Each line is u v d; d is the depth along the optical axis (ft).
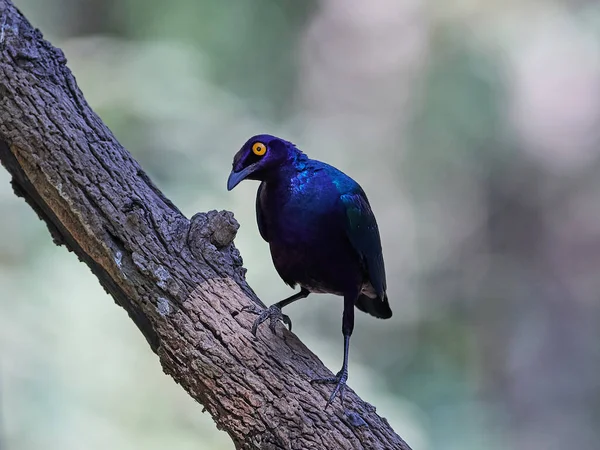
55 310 37.55
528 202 60.49
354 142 60.39
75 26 57.36
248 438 18.22
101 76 45.85
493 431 58.18
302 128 59.98
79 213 18.88
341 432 18.28
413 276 60.75
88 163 19.24
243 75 57.26
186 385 18.67
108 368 37.17
